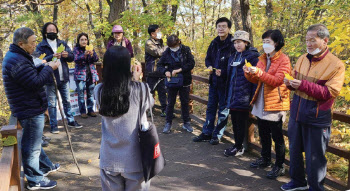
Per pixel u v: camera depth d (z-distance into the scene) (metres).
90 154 4.50
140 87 2.14
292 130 3.10
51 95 5.21
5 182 2.01
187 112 5.35
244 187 3.46
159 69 5.04
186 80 5.12
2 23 7.08
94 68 6.11
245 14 5.61
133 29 8.29
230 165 4.02
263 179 3.63
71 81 6.26
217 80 4.52
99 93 2.12
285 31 7.08
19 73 2.98
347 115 3.04
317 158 2.91
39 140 3.38
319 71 2.76
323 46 2.72
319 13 6.69
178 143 4.84
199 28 14.80
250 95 3.96
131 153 2.12
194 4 14.23
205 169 3.93
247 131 4.39
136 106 2.11
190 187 3.48
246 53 3.94
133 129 2.11
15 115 3.15
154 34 5.82
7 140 2.60
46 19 15.16
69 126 5.70
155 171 2.14
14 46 3.05
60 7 14.97
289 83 2.87
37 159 3.41
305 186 3.28
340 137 5.00
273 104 3.37
